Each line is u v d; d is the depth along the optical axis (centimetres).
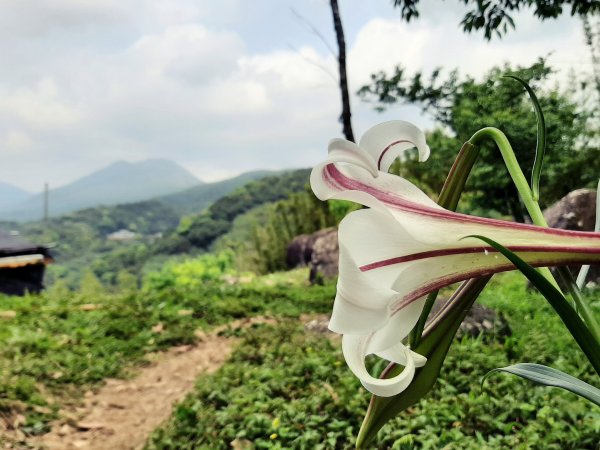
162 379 772
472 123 1018
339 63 852
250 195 11825
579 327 88
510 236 93
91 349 846
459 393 481
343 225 93
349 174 101
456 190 102
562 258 92
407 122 105
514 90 995
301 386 558
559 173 1126
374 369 467
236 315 1114
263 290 1368
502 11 741
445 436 392
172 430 522
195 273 2436
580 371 495
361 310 86
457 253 93
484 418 410
